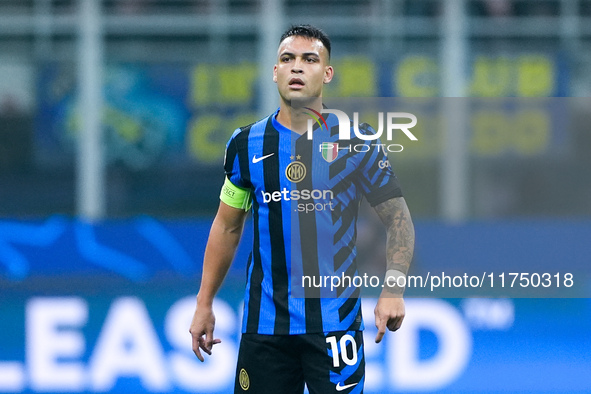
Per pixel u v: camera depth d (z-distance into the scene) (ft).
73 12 81.05
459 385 68.28
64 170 80.84
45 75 80.84
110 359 69.87
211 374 69.00
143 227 75.25
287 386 34.91
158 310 72.28
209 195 81.66
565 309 70.18
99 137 81.10
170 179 81.46
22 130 80.69
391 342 68.03
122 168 81.20
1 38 80.84
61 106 81.00
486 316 69.41
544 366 68.85
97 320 71.26
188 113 81.66
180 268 74.74
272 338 34.35
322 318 33.96
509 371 69.15
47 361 69.56
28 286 73.20
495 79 81.66
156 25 81.35
